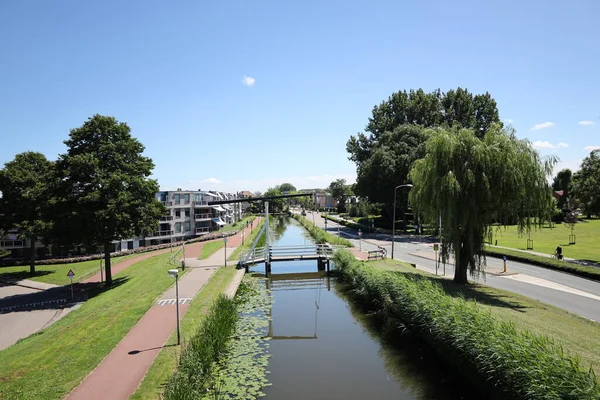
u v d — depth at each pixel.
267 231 37.41
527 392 9.80
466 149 24.53
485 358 11.70
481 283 27.61
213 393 13.23
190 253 47.16
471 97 74.69
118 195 32.69
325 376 14.89
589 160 41.78
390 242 55.00
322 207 177.12
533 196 23.22
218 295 23.16
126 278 36.88
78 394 12.20
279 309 25.00
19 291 37.47
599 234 58.22
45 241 37.75
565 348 13.77
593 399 8.41
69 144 34.28
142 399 11.81
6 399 12.01
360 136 78.38
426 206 26.48
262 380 14.48
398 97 74.00
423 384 14.14
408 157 59.53
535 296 24.52
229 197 118.81
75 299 31.80
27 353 16.73
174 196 77.19
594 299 23.73
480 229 24.83
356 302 25.98
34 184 43.69
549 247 45.72
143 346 16.03
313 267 43.12
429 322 15.84
